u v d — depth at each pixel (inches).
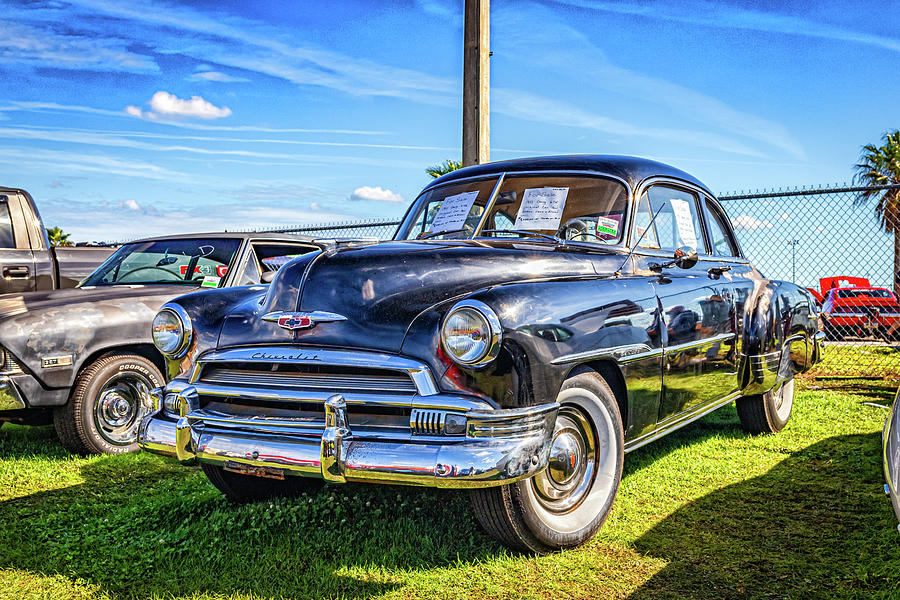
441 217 170.9
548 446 116.2
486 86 278.4
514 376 113.4
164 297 217.6
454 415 110.3
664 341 149.3
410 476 109.0
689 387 162.6
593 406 132.4
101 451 203.9
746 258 213.2
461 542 132.0
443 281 124.4
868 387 307.4
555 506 127.6
